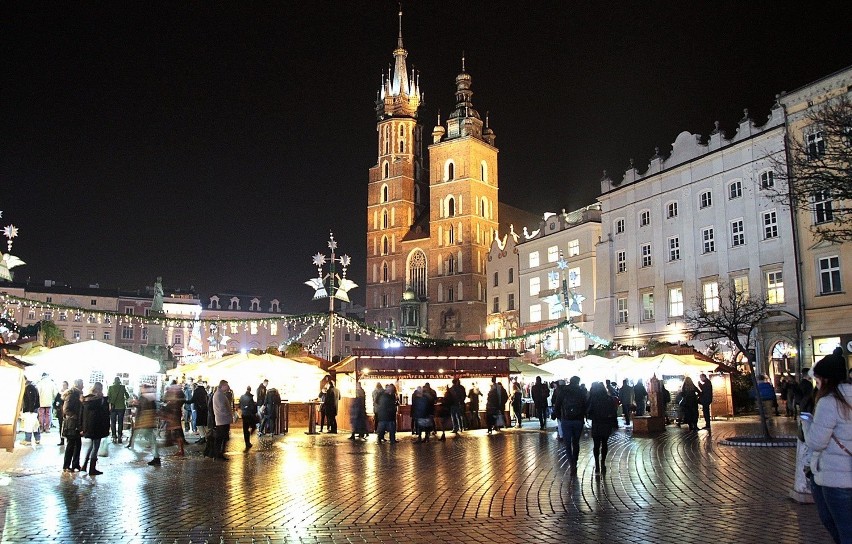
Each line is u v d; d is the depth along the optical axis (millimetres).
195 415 31125
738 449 21703
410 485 15367
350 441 27375
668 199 56812
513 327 82250
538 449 23172
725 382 39188
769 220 48000
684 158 55906
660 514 11922
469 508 12625
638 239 59688
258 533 10664
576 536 10352
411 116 129875
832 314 43344
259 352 39250
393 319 122000
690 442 24625
